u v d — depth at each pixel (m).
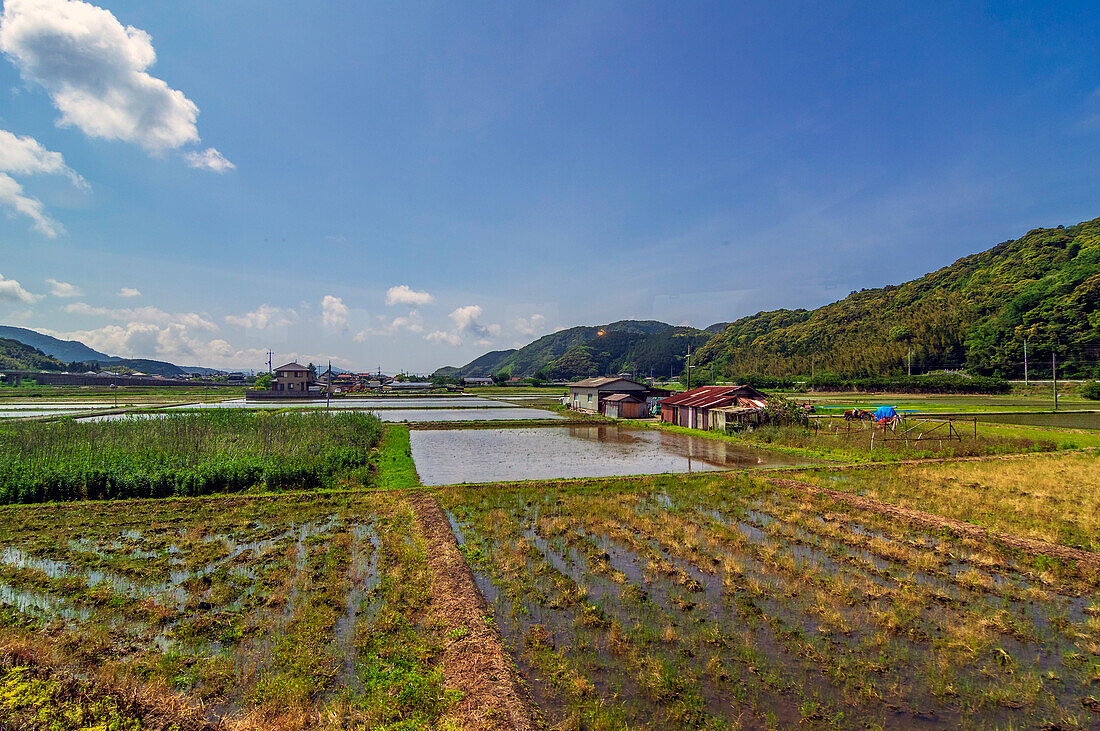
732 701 6.85
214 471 18.61
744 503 17.02
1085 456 24.89
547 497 17.83
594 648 8.16
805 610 9.35
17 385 100.81
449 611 9.03
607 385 56.53
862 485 19.23
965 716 6.59
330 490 18.59
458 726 6.17
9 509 16.00
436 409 62.69
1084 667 7.64
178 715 6.23
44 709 6.09
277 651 7.88
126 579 10.73
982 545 12.56
